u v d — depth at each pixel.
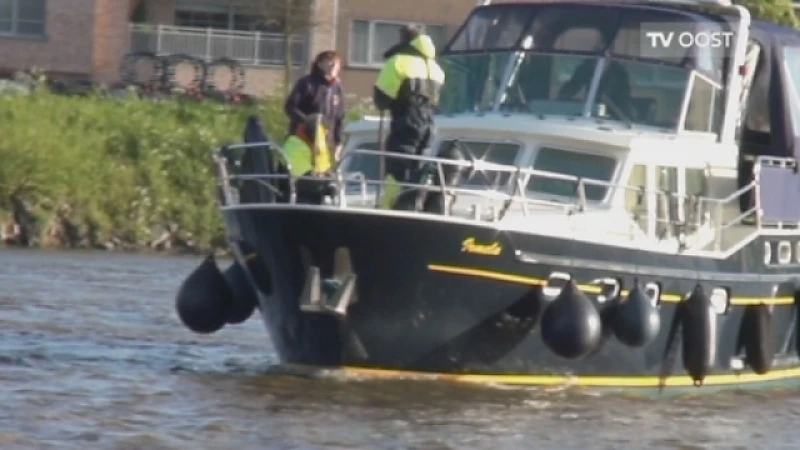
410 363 58.72
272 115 135.12
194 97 143.50
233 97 145.50
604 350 60.66
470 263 57.19
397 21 164.88
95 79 161.25
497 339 58.88
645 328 59.41
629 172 61.31
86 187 123.00
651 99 64.69
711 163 64.56
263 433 52.44
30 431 51.59
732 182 65.62
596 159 61.94
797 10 140.75
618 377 61.69
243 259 60.12
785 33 69.19
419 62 58.66
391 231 56.09
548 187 61.75
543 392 60.28
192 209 125.12
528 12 67.31
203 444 50.94
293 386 59.09
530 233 57.72
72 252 116.44
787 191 67.00
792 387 68.81
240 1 168.25
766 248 65.81
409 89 58.41
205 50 163.88
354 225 56.09
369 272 56.84
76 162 123.50
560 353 58.62
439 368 58.91
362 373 59.31
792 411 62.91
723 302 64.19
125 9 162.38
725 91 65.62
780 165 66.56
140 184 124.88
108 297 84.44
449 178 57.72
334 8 162.88
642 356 61.84
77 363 63.88
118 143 126.94
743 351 65.94
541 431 55.06
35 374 60.81
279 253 57.75
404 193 57.41
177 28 163.38
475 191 57.16
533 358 59.75
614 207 60.88
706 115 65.25
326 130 58.94
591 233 59.62
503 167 57.66
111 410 54.97
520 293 58.34
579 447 53.56
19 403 55.38
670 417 59.75
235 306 63.69
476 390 59.38
